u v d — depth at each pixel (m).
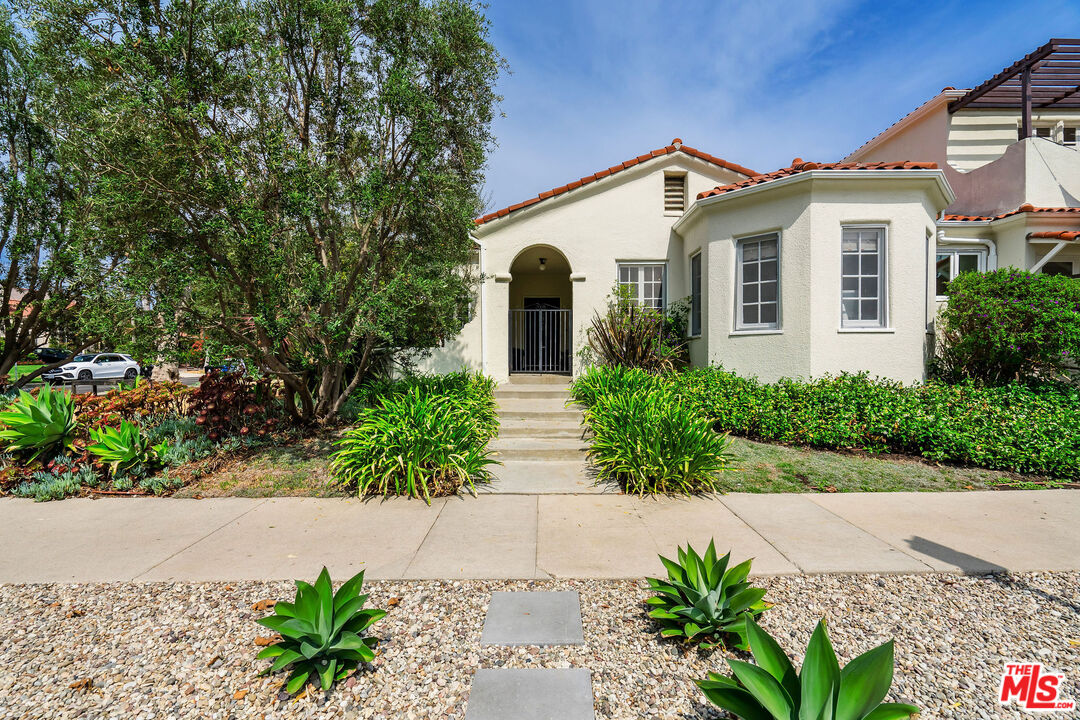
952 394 6.91
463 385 8.05
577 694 2.27
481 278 7.40
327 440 6.95
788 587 3.23
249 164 5.44
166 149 4.89
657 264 10.51
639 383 7.64
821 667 1.82
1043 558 3.61
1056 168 10.12
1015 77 11.03
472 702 2.22
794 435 6.67
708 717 2.15
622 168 10.16
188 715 2.18
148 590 3.25
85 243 5.45
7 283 7.89
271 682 2.39
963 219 9.74
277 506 4.86
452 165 6.50
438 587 3.27
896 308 7.68
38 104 7.17
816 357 7.60
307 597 2.33
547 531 4.20
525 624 2.82
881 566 3.50
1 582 3.36
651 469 5.10
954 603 3.04
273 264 5.09
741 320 8.53
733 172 10.19
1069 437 5.56
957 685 2.34
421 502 4.96
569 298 13.88
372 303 5.44
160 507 4.83
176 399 7.82
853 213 7.64
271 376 6.79
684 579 2.76
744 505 4.82
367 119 5.98
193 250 5.18
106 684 2.38
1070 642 2.66
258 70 5.28
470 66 5.96
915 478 5.54
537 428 7.10
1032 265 9.55
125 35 4.84
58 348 8.64
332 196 5.77
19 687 2.36
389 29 5.87
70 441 5.84
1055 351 7.18
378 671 2.45
